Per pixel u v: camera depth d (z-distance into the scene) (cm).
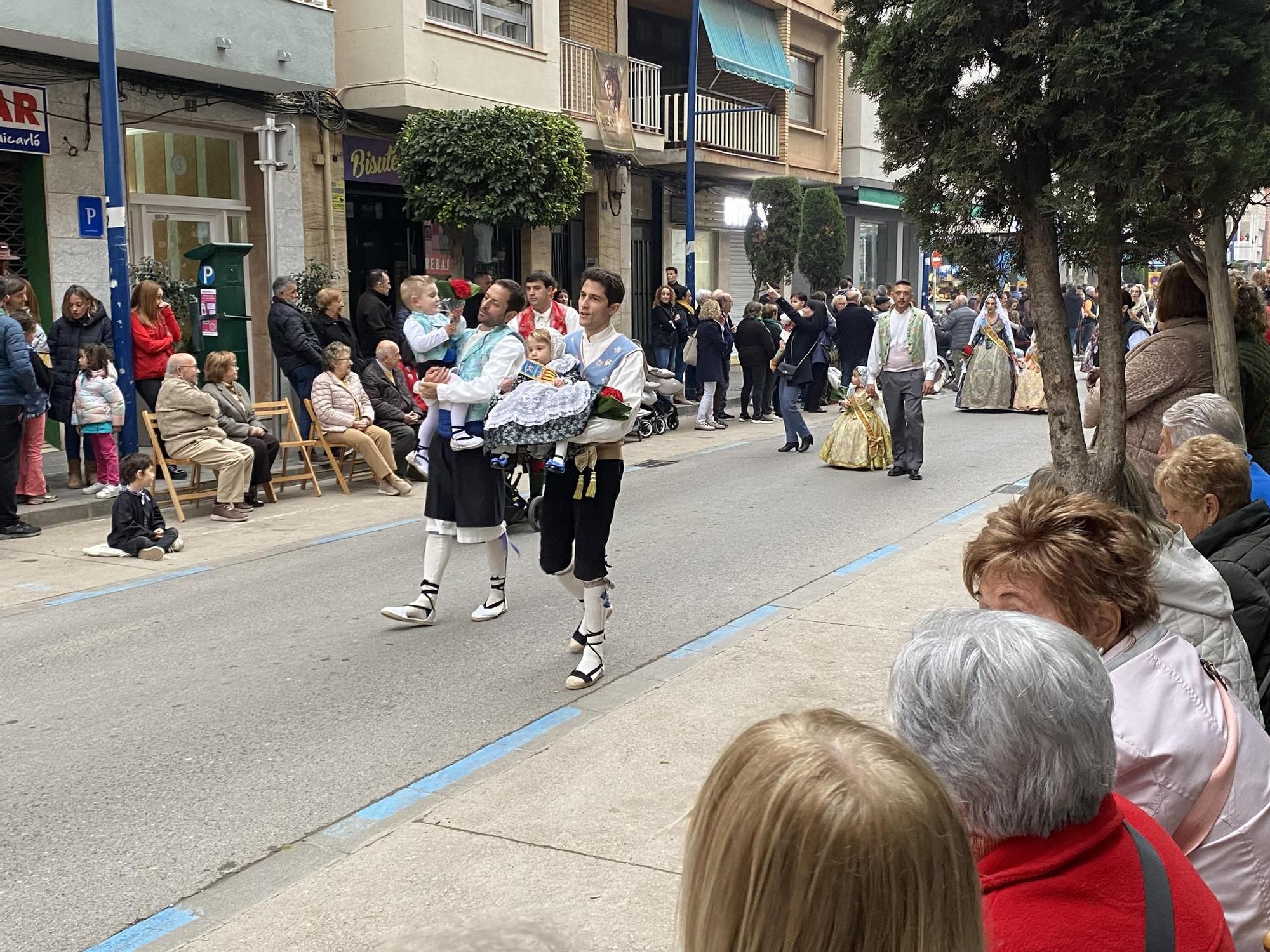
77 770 478
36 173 1239
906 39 455
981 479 1174
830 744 127
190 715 540
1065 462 445
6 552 897
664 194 2344
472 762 477
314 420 1152
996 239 480
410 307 654
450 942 117
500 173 1487
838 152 2828
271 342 1200
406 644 643
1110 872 163
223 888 379
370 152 1627
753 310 1711
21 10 1095
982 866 169
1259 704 296
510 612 706
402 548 905
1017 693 164
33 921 360
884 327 1181
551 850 386
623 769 452
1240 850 212
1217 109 404
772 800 121
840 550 859
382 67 1539
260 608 730
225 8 1285
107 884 382
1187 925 162
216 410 1023
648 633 656
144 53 1212
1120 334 447
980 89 443
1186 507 324
